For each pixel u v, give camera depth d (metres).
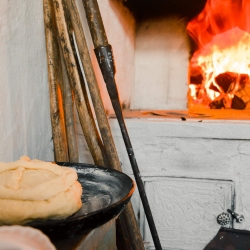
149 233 1.37
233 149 1.26
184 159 1.30
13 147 0.98
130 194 0.68
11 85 0.96
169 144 1.30
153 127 1.29
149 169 1.33
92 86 1.01
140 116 1.45
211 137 1.25
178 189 1.32
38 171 0.71
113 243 0.87
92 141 1.04
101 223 0.60
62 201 0.63
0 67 0.90
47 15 1.05
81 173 0.86
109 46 1.00
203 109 1.82
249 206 1.29
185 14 1.79
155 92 1.89
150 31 1.85
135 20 1.83
